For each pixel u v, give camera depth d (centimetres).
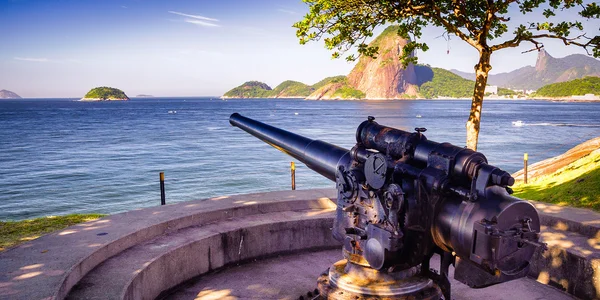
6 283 371
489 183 301
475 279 319
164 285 473
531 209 301
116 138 5791
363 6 811
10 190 2594
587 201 715
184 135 6219
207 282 512
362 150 404
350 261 389
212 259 539
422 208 328
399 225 333
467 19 808
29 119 10544
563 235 546
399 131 374
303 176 2903
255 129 582
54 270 396
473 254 296
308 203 668
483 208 299
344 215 393
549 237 537
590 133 6069
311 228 609
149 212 592
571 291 477
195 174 3030
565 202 741
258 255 581
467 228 300
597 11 743
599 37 755
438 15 788
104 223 540
